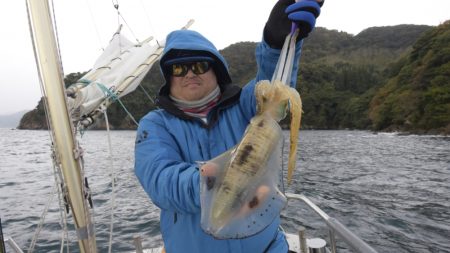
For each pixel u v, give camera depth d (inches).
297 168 820.0
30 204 451.2
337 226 88.8
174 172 61.7
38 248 285.4
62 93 70.7
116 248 281.6
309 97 3895.2
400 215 402.3
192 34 77.8
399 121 2605.8
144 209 404.5
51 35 69.9
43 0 69.3
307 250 130.7
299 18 66.1
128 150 1263.5
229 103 79.7
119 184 584.1
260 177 55.7
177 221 74.3
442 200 474.0
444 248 298.8
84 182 74.3
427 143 1565.0
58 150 70.4
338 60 5866.1
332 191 542.0
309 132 3100.4
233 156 57.1
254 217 54.1
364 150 1293.1
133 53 177.5
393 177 673.0
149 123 74.0
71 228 321.4
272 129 58.4
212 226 53.0
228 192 54.5
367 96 3518.7
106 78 154.1
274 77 65.9
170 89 81.7
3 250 84.6
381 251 295.7
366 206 443.8
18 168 860.0
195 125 75.5
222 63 80.2
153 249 146.9
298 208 409.4
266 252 76.3
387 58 5880.9
